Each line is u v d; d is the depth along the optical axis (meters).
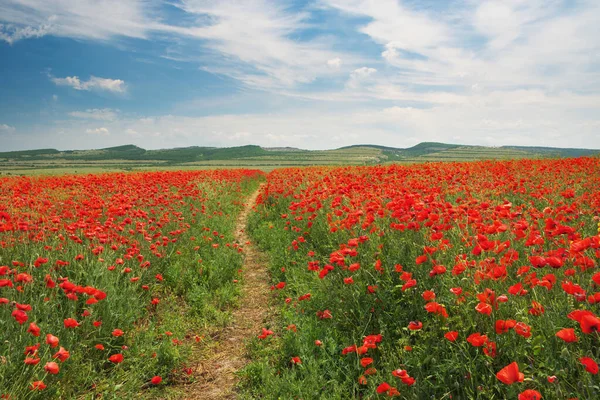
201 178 21.20
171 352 4.81
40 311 4.80
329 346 4.34
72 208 10.16
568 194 6.86
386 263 5.23
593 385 2.62
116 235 7.34
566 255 4.10
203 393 4.33
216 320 6.09
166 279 7.31
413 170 14.83
